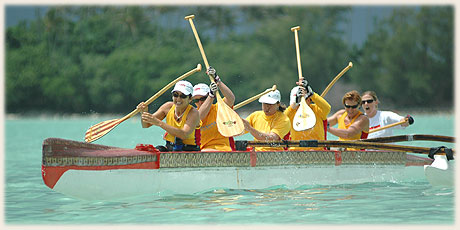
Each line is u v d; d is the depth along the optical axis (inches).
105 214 758.5
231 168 946.1
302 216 739.4
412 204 829.8
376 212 767.1
